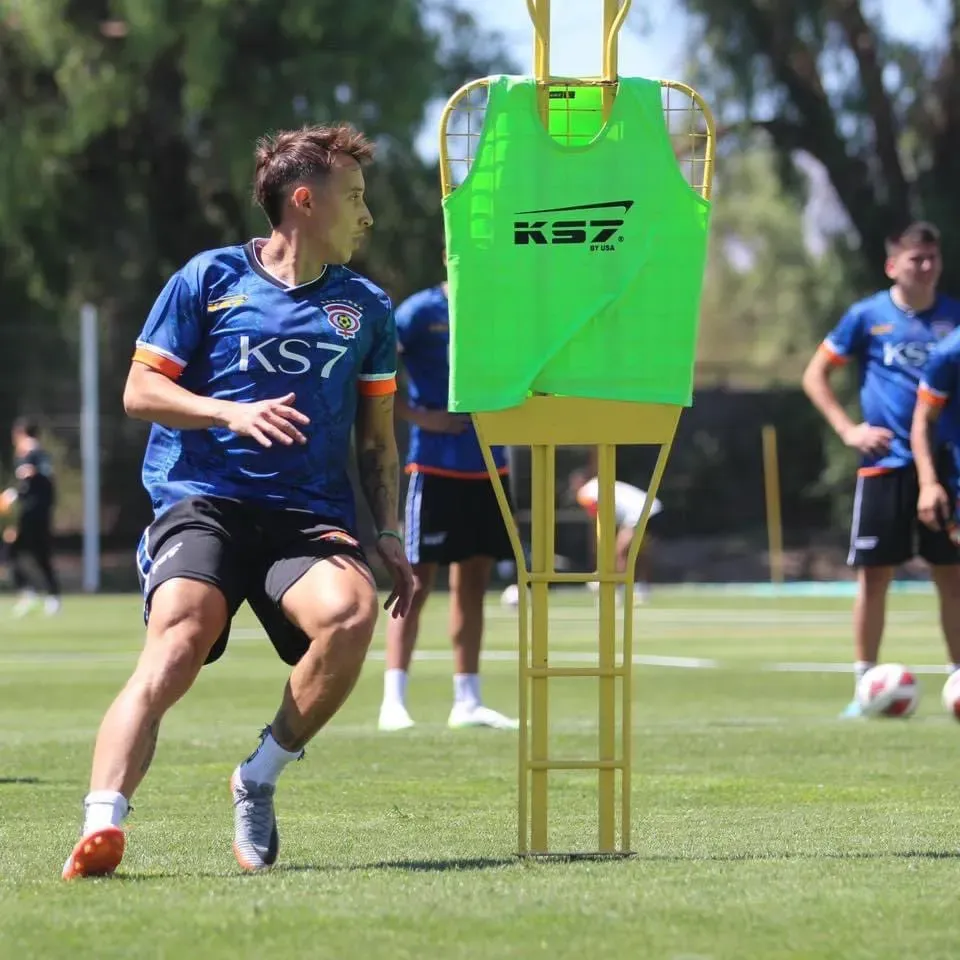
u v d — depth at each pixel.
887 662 45.59
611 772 14.66
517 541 14.43
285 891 12.57
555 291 14.20
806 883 12.91
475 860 14.49
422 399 28.89
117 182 109.50
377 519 15.12
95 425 109.56
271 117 99.25
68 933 11.06
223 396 14.52
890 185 110.62
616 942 10.80
